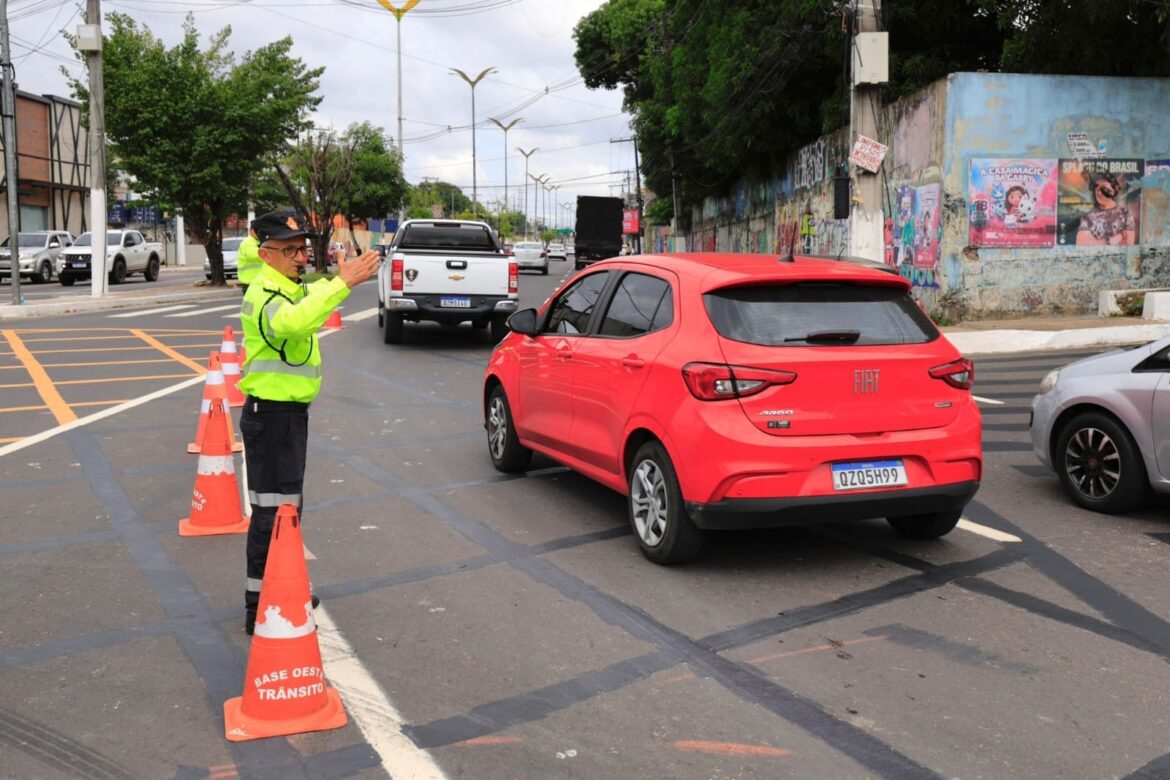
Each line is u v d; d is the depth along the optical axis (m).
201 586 5.12
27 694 3.85
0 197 42.00
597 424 5.99
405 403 10.80
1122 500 6.25
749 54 23.31
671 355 5.24
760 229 30.34
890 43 21.14
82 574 5.30
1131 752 3.38
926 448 5.14
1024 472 7.54
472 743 3.46
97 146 24.94
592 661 4.16
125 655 4.23
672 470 5.23
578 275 6.76
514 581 5.18
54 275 36.25
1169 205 17.91
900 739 3.47
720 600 4.87
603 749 3.41
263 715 3.54
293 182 40.25
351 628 4.54
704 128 29.14
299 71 32.16
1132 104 17.62
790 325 5.11
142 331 18.36
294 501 4.38
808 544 5.80
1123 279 17.94
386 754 3.38
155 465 7.87
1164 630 4.47
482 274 15.52
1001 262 17.62
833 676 4.00
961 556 5.56
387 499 6.88
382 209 64.06
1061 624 4.55
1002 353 14.98
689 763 3.32
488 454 8.33
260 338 4.26
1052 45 18.52
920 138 18.45
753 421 4.92
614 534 6.02
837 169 21.47
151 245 38.66
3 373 12.88
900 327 5.32
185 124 29.73
